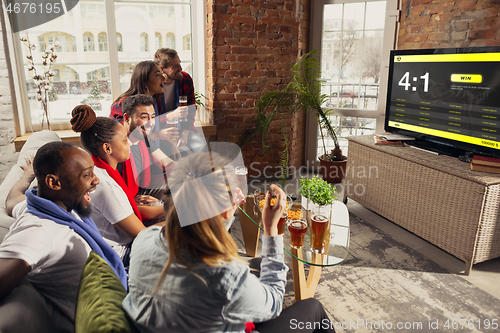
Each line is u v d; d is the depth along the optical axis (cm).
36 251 90
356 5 372
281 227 162
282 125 386
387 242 257
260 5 351
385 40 368
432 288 202
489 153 229
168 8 351
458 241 221
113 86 343
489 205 206
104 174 139
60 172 101
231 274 73
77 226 105
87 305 80
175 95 293
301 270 174
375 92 387
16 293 85
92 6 322
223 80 358
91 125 142
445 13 307
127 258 145
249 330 101
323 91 406
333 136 380
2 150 300
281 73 377
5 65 288
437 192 234
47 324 89
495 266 227
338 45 389
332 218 195
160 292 74
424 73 271
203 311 73
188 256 72
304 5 378
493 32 273
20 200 135
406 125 296
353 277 212
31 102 318
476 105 234
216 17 340
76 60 327
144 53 354
